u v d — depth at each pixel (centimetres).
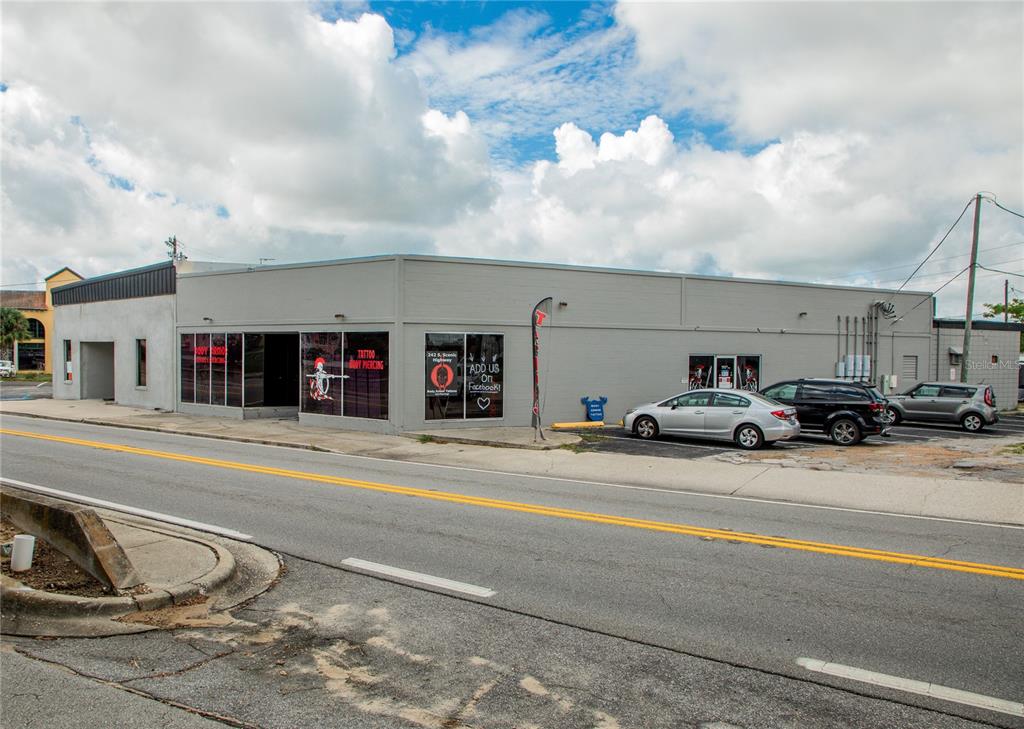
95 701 423
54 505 668
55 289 3164
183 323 2459
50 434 1856
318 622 557
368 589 638
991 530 903
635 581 665
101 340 2877
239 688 444
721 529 887
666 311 2309
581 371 2155
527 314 2062
